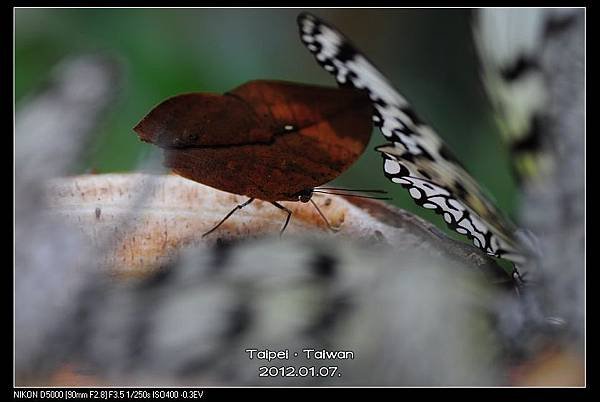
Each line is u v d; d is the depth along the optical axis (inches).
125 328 22.3
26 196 22.6
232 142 24.2
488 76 25.6
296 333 22.1
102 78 23.0
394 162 24.5
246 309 22.3
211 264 22.6
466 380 21.8
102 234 23.6
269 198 24.9
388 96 25.2
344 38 25.2
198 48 35.6
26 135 22.8
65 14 32.9
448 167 25.6
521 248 24.4
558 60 22.9
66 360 22.3
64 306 22.4
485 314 22.2
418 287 22.1
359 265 22.3
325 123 24.0
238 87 23.7
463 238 26.8
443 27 40.1
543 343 22.2
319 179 24.6
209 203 24.8
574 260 22.6
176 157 24.1
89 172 24.4
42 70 32.4
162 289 22.5
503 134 25.6
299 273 22.4
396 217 25.4
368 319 22.0
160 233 24.0
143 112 33.0
